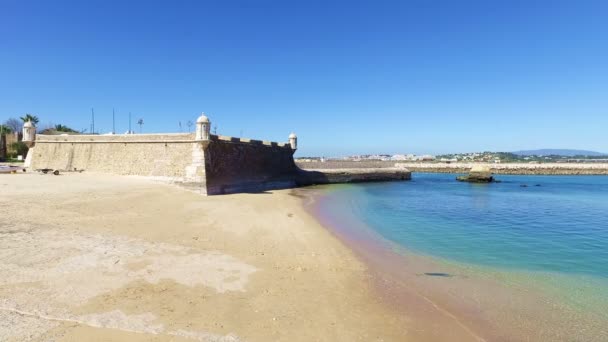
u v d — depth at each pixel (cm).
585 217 2970
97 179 3472
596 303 1162
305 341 852
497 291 1250
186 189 3400
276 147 5359
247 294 1099
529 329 978
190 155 3497
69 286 1056
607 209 3459
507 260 1642
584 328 991
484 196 4697
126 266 1258
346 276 1335
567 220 2811
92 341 782
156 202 2675
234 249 1599
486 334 945
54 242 1463
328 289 1191
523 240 2064
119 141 3888
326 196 4300
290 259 1506
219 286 1145
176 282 1148
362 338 888
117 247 1467
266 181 4859
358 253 1681
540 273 1459
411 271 1445
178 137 3594
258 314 973
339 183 6794
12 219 1786
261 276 1263
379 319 996
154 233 1770
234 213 2562
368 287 1237
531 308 1113
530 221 2745
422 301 1138
